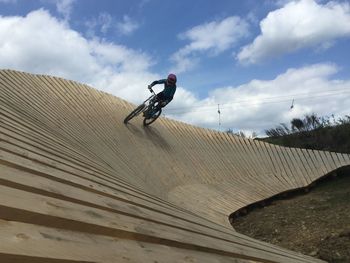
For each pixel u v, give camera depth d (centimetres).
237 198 1347
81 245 265
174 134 1700
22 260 210
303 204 1361
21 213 260
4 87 1183
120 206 431
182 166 1480
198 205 1193
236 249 477
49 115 1205
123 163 1186
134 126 1622
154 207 539
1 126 608
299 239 1070
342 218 1163
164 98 1577
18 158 429
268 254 541
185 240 403
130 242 322
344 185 1520
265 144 1731
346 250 949
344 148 1905
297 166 1630
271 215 1289
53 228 272
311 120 2167
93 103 1623
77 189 418
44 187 354
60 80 1623
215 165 1568
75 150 839
